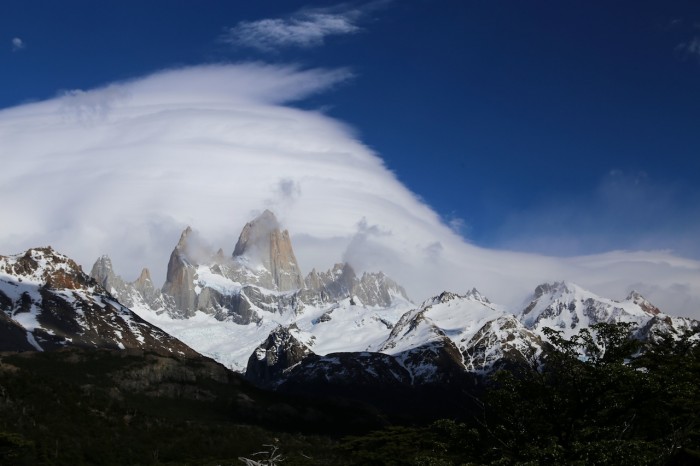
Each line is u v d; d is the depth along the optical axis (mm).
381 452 103500
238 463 182625
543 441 74875
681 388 71750
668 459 60344
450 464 76062
